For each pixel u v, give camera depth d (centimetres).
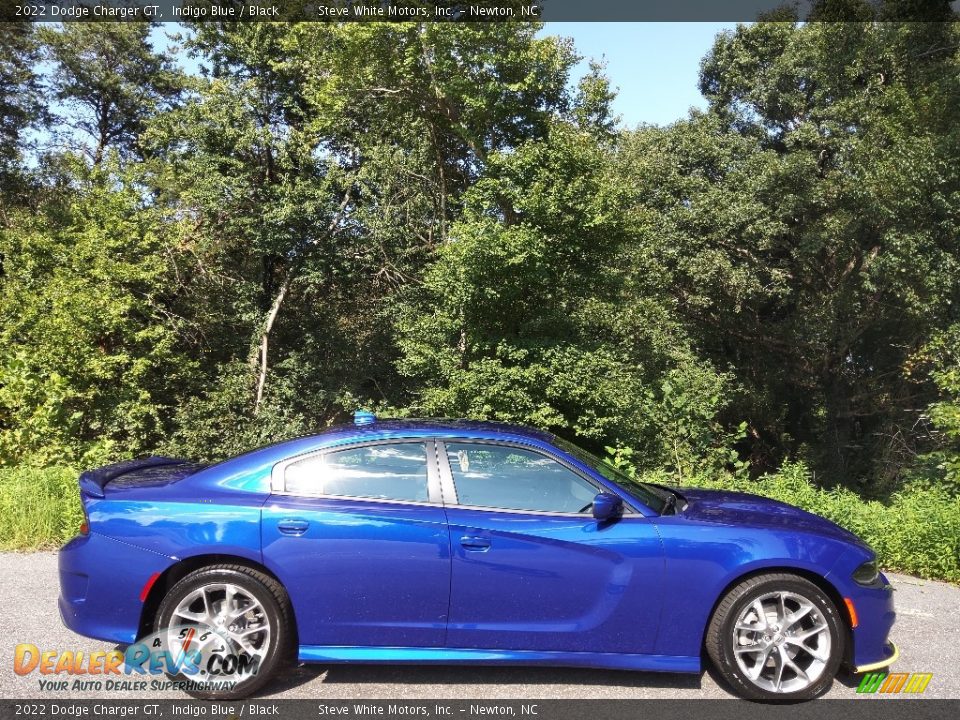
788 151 2303
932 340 1581
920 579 563
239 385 1842
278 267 1983
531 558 350
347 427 396
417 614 350
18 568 529
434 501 362
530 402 1323
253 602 347
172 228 1727
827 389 2436
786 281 2275
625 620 351
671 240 2058
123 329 1527
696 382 1672
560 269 1449
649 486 434
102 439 1202
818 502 648
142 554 349
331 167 1809
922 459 1508
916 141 1602
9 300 1412
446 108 1569
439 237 1819
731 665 345
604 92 1527
